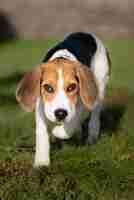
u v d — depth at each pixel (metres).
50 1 32.00
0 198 5.95
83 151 7.69
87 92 6.63
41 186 6.23
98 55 8.16
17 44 28.50
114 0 31.17
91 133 8.35
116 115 10.66
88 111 7.82
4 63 22.09
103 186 6.21
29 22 31.52
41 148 6.92
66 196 5.94
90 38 8.27
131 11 30.97
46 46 27.11
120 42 27.78
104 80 8.32
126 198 5.88
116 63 21.20
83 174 6.62
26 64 21.58
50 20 31.61
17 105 12.38
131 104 12.32
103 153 7.60
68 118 6.25
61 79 6.38
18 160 7.49
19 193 6.03
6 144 8.48
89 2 31.56
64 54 7.19
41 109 6.74
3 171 6.98
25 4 31.94
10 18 31.44
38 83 6.56
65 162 7.16
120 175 6.59
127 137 8.40
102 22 31.08
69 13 31.70
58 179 6.41
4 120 10.60
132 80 17.09
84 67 6.73
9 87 15.49
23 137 8.96
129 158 7.47
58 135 7.00
